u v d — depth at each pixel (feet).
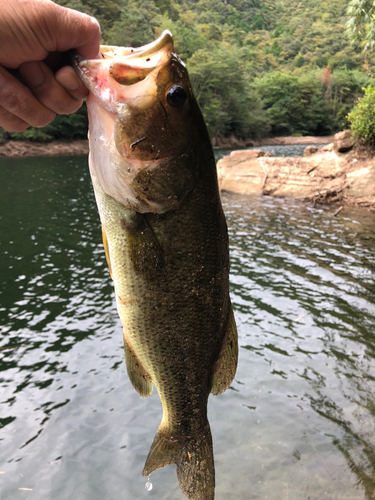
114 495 1.48
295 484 1.47
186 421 0.96
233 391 1.98
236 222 5.40
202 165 0.80
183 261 0.82
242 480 1.49
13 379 2.14
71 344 2.48
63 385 2.09
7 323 2.78
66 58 0.69
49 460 1.63
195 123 0.78
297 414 1.81
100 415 1.87
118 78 0.72
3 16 0.58
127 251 0.81
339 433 1.70
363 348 2.32
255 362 2.20
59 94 0.70
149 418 1.85
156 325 0.84
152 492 1.48
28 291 3.37
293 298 3.00
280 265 3.73
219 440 1.68
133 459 1.63
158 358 0.87
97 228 5.68
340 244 4.33
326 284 3.27
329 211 5.95
